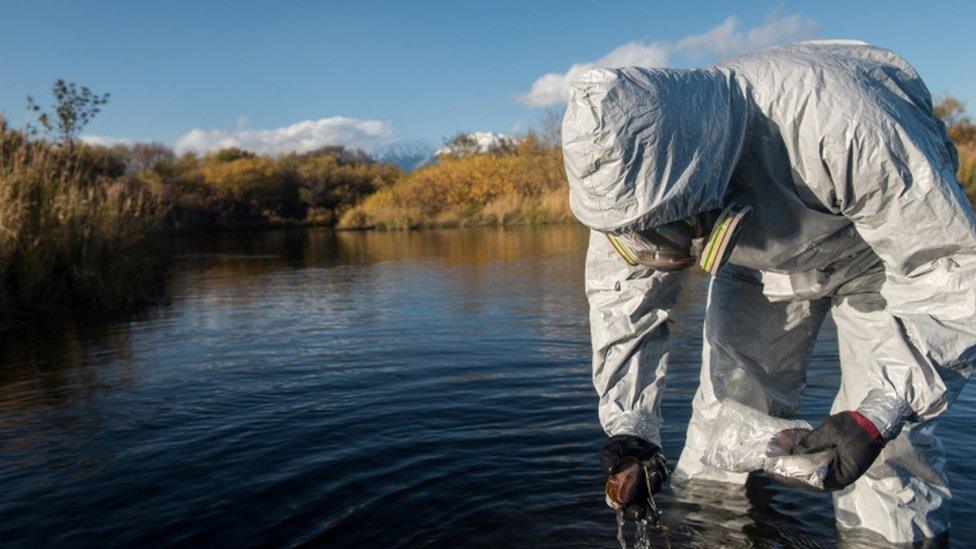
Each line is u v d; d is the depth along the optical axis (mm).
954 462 3396
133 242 10766
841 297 2855
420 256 15852
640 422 2668
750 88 2242
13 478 3543
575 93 2068
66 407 4742
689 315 7129
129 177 29641
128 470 3605
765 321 3121
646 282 2711
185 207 37031
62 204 9828
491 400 4621
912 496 2777
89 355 6352
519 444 3840
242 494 3299
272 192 43531
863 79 2217
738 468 2455
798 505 3146
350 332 7113
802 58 2273
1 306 8195
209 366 5812
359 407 4551
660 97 2037
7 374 5715
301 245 22141
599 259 2768
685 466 3455
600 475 3441
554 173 31094
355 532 2943
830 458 2203
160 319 8258
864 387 2840
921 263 2271
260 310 8781
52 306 8875
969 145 26016
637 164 2018
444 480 3414
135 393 5035
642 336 2768
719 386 3275
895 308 2367
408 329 7137
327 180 45156
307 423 4262
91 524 3045
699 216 2229
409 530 2957
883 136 2121
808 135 2178
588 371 5242
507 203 29766
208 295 10344
